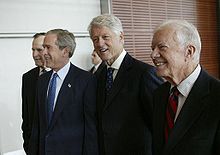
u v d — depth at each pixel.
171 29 1.21
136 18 4.07
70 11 3.49
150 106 1.63
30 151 1.98
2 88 3.02
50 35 1.86
